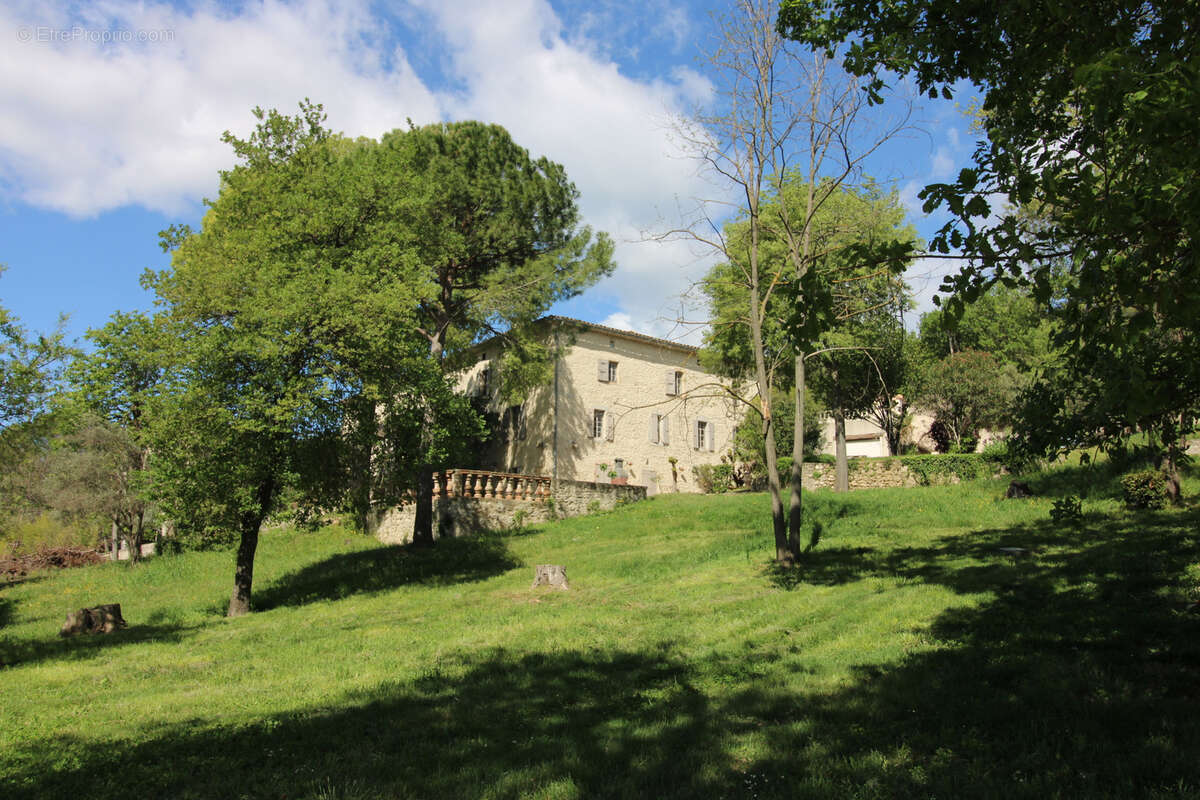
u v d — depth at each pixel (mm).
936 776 4953
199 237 19391
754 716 6652
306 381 16016
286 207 18312
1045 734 5570
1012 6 5656
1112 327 4621
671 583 15031
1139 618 8344
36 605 22219
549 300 25734
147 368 16094
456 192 24500
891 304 16438
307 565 23422
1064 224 5168
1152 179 4527
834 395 30938
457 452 21000
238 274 16391
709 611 11859
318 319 16344
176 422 15266
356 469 18281
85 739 7207
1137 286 4430
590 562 18703
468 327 26578
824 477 35094
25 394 17203
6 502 25844
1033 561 12656
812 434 39062
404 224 20109
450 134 26359
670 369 39844
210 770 5953
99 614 16219
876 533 19250
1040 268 4941
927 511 21969
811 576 13953
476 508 26438
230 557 26266
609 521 26359
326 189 18938
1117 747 5180
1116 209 4367
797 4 7809
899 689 6957
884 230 16109
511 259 26891
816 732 6043
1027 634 8297
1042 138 6430
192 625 15898
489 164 25438
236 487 15914
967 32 6512
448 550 22484
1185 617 8156
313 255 17766
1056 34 5973
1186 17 5129
